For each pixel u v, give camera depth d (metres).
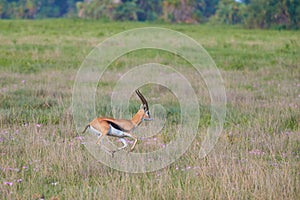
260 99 50.88
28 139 34.22
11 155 31.30
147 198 25.45
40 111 43.22
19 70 67.00
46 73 64.56
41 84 55.41
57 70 67.38
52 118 40.75
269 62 78.19
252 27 164.62
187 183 27.42
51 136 35.50
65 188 26.72
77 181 28.14
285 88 56.12
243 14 179.00
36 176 28.48
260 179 27.38
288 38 120.12
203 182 27.62
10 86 54.25
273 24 163.50
